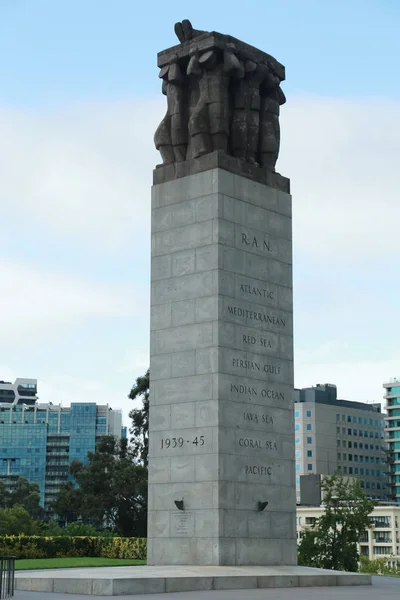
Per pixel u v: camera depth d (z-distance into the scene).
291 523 37.25
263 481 36.47
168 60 40.12
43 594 26.80
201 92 39.12
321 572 33.88
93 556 53.34
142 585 27.36
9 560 26.48
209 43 38.56
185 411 36.44
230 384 36.06
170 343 37.50
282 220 39.91
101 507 80.12
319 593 27.97
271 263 38.94
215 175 37.53
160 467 36.78
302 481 103.50
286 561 36.72
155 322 38.22
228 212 37.62
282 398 38.03
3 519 112.81
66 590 27.56
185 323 37.22
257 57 40.31
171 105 40.06
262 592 28.33
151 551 36.47
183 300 37.50
